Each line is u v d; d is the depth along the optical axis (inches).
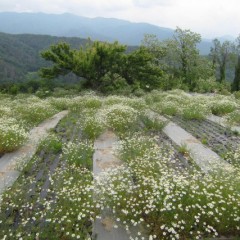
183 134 413.7
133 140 332.8
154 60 1514.5
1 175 273.4
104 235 185.2
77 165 289.1
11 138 325.1
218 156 326.6
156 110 553.9
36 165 294.2
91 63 914.7
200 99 677.9
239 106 590.6
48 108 533.3
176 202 190.4
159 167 250.4
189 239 178.1
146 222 193.0
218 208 187.5
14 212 209.2
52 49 961.5
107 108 488.1
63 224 190.7
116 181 216.7
